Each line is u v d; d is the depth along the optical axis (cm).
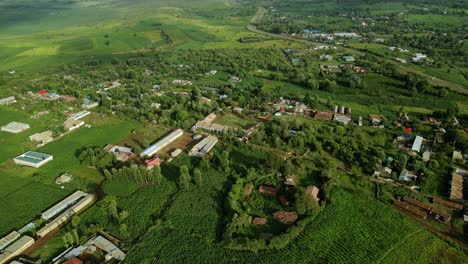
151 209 12512
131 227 11631
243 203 12450
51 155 16212
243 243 10575
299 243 10744
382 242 10750
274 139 16725
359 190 13138
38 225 11812
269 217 11869
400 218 11731
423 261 10081
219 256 10344
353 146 15812
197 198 12925
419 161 14438
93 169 15262
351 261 10088
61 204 12606
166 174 14588
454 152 15438
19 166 15438
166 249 10638
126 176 14012
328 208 12225
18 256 10569
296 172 14088
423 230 11200
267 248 10569
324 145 16212
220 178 14112
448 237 10919
